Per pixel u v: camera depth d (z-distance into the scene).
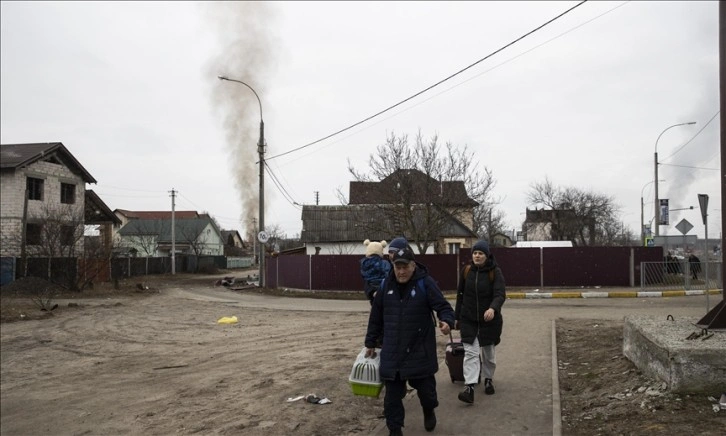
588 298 19.28
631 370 6.10
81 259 25.59
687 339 5.33
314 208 36.53
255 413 6.45
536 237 60.78
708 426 4.27
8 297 22.91
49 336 13.57
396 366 4.55
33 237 30.09
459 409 5.49
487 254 5.85
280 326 13.77
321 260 23.95
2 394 8.95
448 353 6.42
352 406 6.38
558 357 7.73
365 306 18.42
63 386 9.19
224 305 19.67
